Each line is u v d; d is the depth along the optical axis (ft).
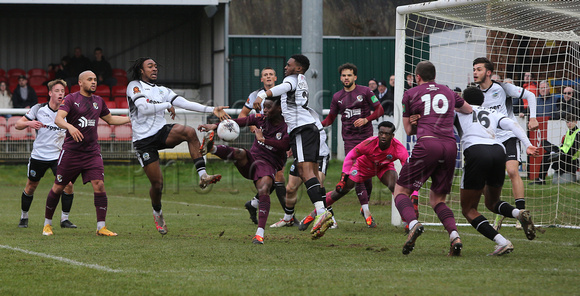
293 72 50.29
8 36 166.91
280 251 45.37
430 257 42.78
